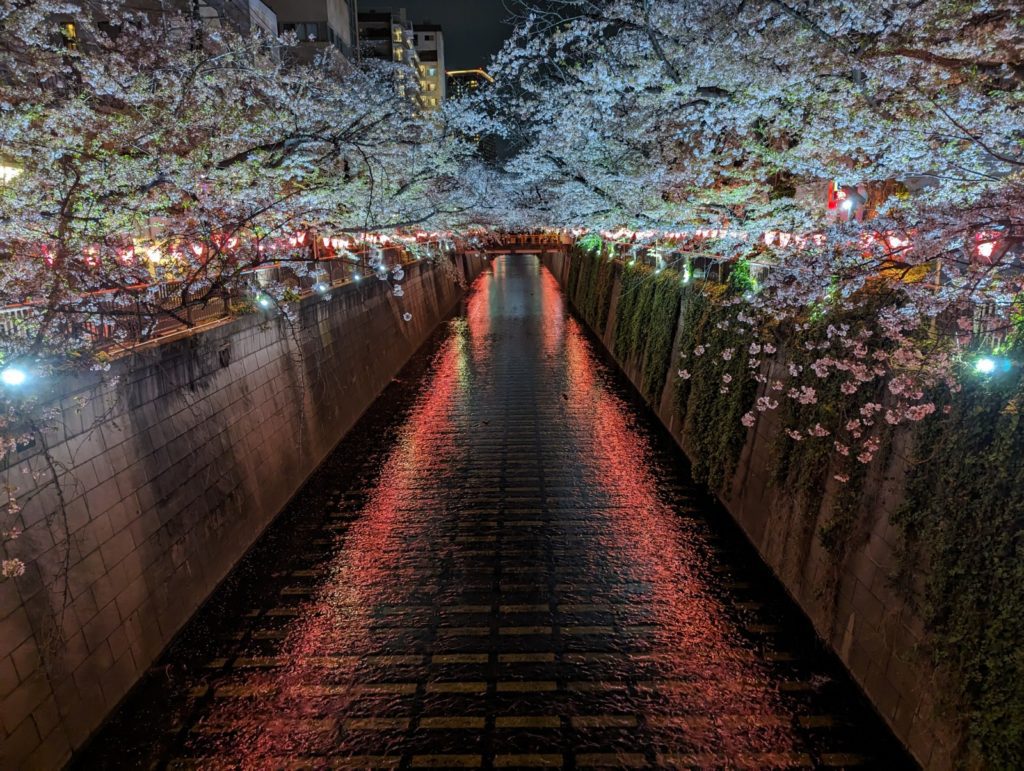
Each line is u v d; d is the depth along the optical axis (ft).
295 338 48.44
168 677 28.50
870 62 25.49
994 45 24.45
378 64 74.79
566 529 42.55
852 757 23.86
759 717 25.89
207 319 39.37
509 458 56.44
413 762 24.14
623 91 42.22
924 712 21.84
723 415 44.47
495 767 23.86
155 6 57.41
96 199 28.19
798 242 38.78
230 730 25.66
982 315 22.08
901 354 24.54
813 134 31.96
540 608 33.65
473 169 78.64
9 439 21.35
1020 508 18.22
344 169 53.98
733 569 37.06
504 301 177.78
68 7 30.12
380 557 39.22
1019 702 17.58
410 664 29.48
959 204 27.04
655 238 78.33
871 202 43.57
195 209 32.50
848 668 27.20
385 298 91.71
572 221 77.51
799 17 25.17
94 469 26.53
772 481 35.42
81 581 24.88
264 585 36.19
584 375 88.84
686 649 30.07
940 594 20.98
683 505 46.01
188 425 34.47
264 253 39.78
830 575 28.86
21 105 29.45
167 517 31.35
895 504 24.89
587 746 24.70
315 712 26.61
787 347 36.01
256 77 42.04
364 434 64.34
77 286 26.25
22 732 21.22
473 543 40.86
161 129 31.40
